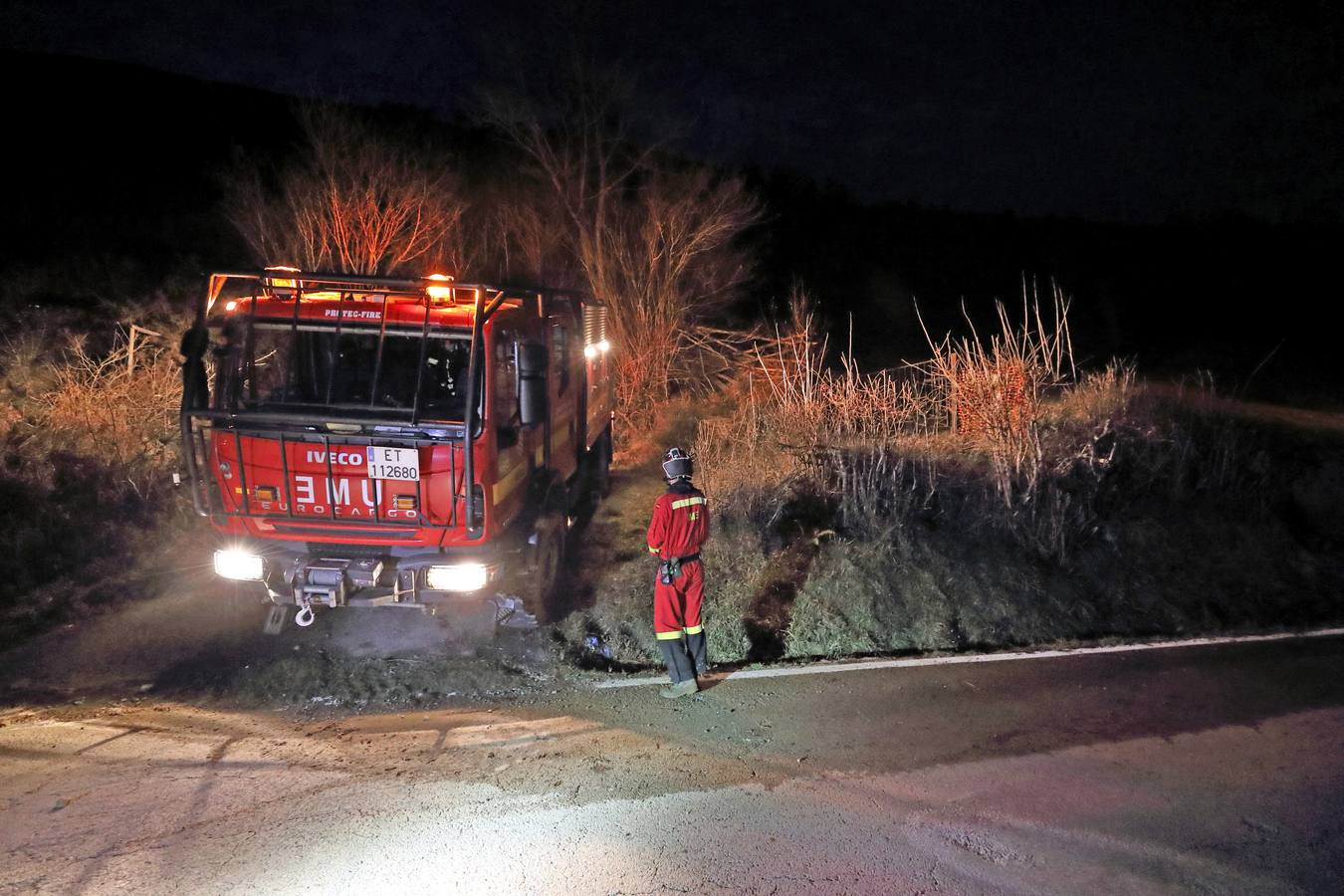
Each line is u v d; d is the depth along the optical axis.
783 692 6.02
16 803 4.47
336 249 13.72
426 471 5.73
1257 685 6.06
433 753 5.14
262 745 5.25
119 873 3.86
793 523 8.13
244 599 6.69
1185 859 4.05
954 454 9.14
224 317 6.03
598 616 7.07
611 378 10.96
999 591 7.30
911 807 4.51
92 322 13.58
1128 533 8.04
